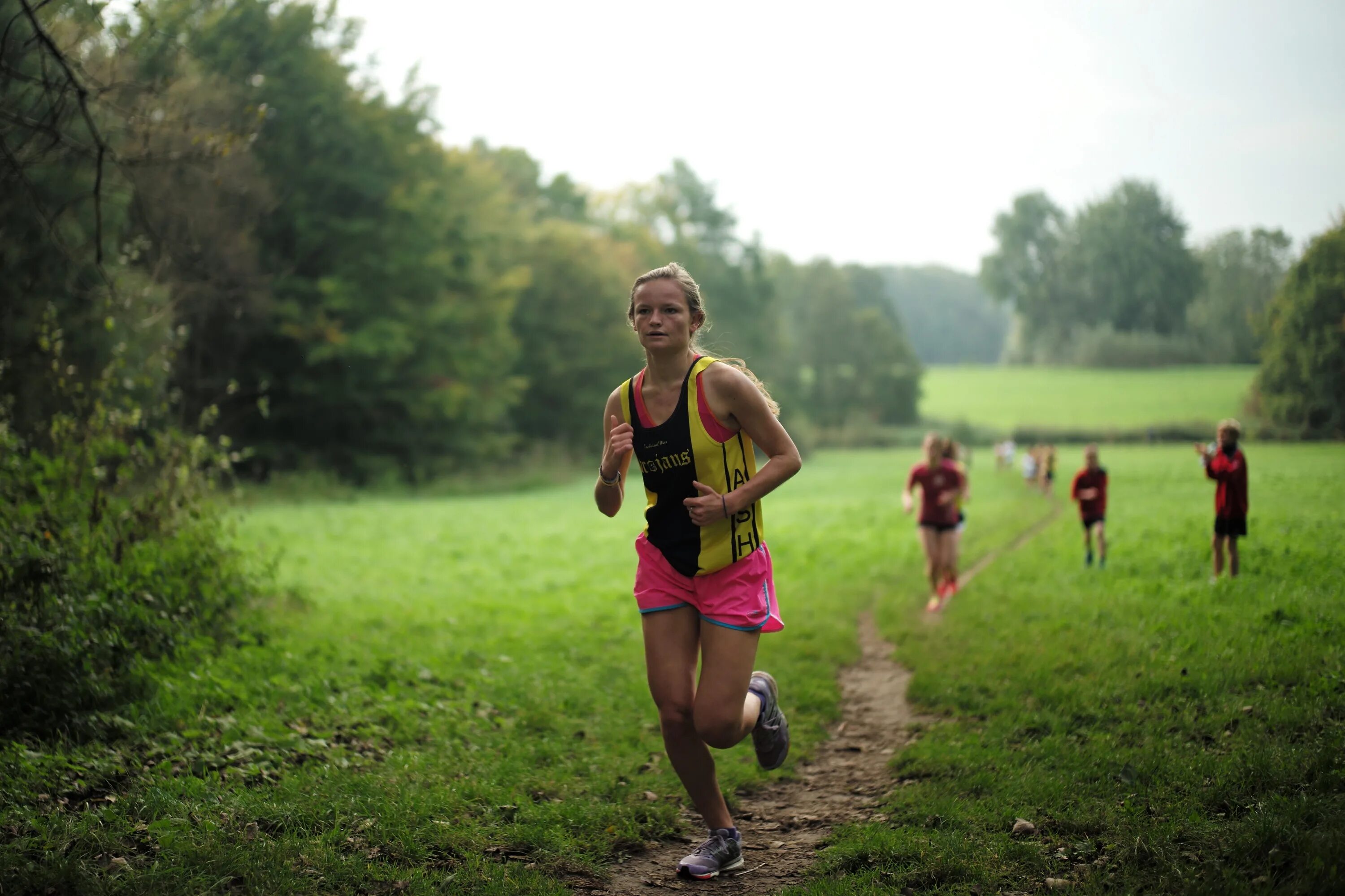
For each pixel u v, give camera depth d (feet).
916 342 563.89
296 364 120.88
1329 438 147.74
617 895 11.85
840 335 307.37
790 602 36.52
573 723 19.49
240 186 35.88
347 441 132.57
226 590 26.86
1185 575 33.71
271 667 22.31
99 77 26.35
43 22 22.91
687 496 12.18
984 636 27.30
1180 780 13.47
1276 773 12.86
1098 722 17.46
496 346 150.61
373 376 123.34
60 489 24.76
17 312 38.75
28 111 24.64
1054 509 79.00
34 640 17.70
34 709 16.65
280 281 111.45
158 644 21.40
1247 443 150.92
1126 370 334.44
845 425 291.17
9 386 36.35
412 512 87.81
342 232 118.11
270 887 10.85
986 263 392.88
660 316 11.93
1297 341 147.74
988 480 129.59
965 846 12.05
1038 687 20.27
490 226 162.40
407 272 125.70
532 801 14.62
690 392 11.98
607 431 12.77
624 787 15.48
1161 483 97.76
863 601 37.73
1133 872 10.83
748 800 15.99
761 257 269.85
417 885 11.23
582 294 186.19
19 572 19.22
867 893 10.93
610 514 13.12
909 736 19.27
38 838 11.72
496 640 28.71
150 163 25.13
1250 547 37.29
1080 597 31.55
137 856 11.65
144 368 32.50
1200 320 313.12
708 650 12.09
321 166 115.65
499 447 152.56
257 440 120.78
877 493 112.47
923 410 312.29
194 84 51.93
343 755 16.46
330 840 12.33
